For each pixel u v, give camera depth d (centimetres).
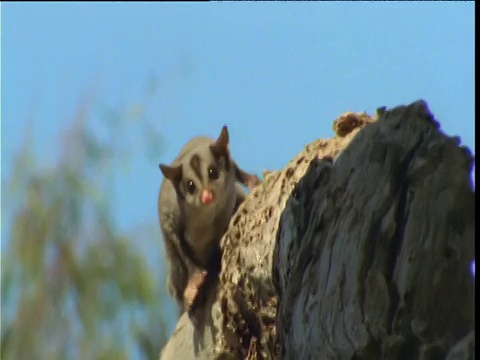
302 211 962
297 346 877
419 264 784
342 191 891
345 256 841
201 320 1178
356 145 900
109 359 1586
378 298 799
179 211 1219
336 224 875
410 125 853
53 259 1630
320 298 859
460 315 767
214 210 1197
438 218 793
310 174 970
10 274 1622
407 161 836
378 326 794
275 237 1028
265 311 1057
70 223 1642
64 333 1603
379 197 835
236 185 1233
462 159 812
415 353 773
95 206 1650
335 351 822
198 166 1208
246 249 1076
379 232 822
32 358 1591
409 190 815
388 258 807
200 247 1207
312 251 905
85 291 1612
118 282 1622
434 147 818
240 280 1081
